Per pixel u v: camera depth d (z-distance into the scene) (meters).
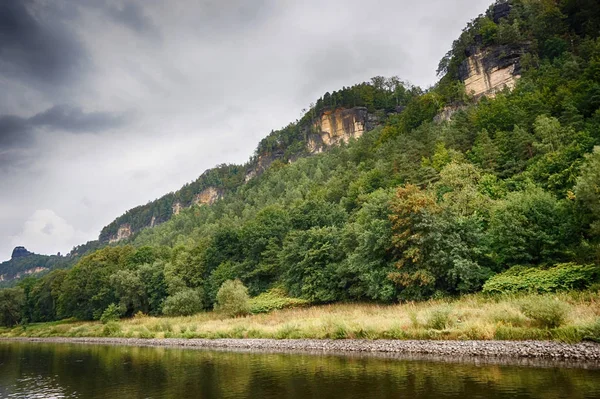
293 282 54.22
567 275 27.42
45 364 31.02
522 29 112.88
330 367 20.47
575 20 101.88
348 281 46.03
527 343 19.42
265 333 35.09
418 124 113.00
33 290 112.69
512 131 60.22
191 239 118.62
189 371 22.75
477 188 47.81
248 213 122.81
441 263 34.31
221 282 64.94
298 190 115.50
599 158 28.19
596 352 17.20
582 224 30.52
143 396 16.97
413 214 36.41
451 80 124.94
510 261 34.09
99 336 57.72
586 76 62.47
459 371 16.84
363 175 82.62
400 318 29.17
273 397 15.04
